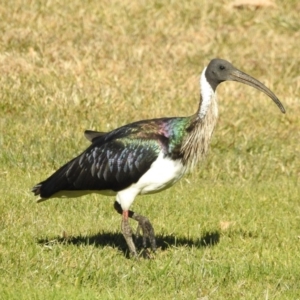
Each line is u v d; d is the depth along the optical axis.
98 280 10.25
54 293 9.61
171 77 20.09
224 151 16.50
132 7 23.80
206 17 23.84
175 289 10.16
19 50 20.38
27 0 23.09
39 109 17.34
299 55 22.28
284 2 25.05
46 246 11.21
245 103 19.00
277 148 16.78
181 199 14.05
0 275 10.25
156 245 11.64
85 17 22.80
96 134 11.91
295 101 19.41
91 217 12.84
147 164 10.86
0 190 13.74
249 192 14.61
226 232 12.65
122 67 20.16
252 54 22.06
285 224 13.09
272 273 10.84
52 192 11.24
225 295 10.08
